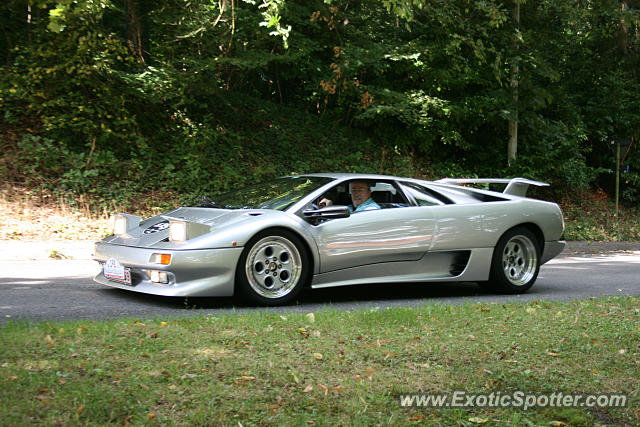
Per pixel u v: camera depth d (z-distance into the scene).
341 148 16.72
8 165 11.28
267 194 6.33
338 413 2.68
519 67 16.89
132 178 12.34
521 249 7.25
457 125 17.58
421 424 2.62
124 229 6.12
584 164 20.67
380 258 6.29
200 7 13.12
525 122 17.84
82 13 11.57
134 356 3.33
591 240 16.48
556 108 19.58
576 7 17.20
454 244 6.69
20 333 3.68
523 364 3.51
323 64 16.50
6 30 12.84
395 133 17.31
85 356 3.28
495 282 7.02
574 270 9.96
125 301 5.62
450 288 7.49
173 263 5.26
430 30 16.27
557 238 7.53
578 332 4.29
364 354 3.59
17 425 2.34
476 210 6.89
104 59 12.38
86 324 4.04
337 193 6.30
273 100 19.02
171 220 5.43
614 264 11.26
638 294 7.10
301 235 5.77
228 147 14.77
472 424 2.66
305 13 14.59
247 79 18.00
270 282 5.70
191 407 2.66
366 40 15.87
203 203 6.48
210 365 3.24
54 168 11.60
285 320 4.40
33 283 6.56
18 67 12.73
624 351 3.81
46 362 3.15
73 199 11.09
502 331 4.30
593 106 21.41
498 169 18.58
